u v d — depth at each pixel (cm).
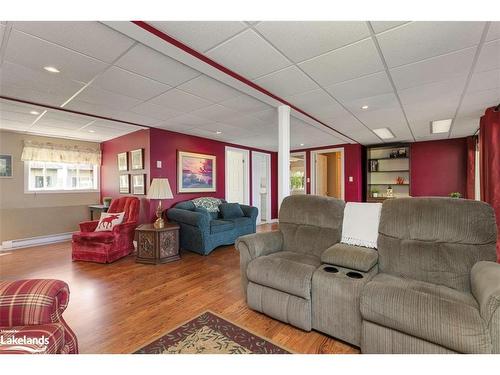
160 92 263
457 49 181
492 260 160
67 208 495
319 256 226
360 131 462
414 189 580
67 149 489
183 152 472
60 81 235
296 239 246
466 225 169
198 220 376
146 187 424
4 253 391
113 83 240
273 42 174
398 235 191
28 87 248
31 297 112
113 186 502
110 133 459
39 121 373
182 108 318
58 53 185
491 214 167
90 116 348
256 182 684
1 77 225
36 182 463
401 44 175
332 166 730
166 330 180
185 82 238
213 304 221
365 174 619
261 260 207
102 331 178
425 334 124
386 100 293
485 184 329
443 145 549
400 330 134
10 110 318
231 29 159
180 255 379
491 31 158
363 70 215
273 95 274
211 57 194
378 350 141
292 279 180
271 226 645
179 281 275
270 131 457
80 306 216
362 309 146
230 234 434
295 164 755
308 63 203
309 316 176
